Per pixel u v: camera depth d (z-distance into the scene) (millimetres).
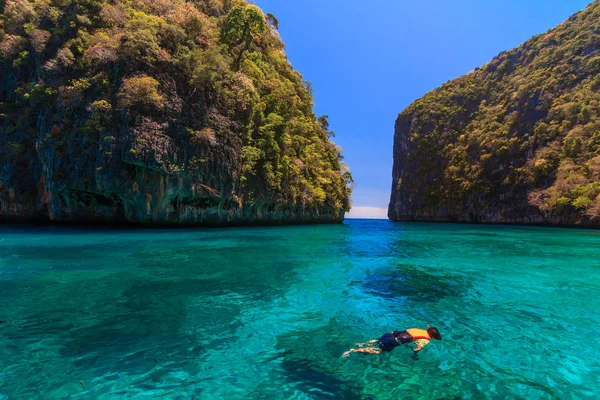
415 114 106000
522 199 62125
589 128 54938
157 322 6078
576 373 4492
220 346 5156
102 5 27188
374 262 13117
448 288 9055
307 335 5676
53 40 27266
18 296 7438
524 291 8789
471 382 4230
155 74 25016
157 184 24125
